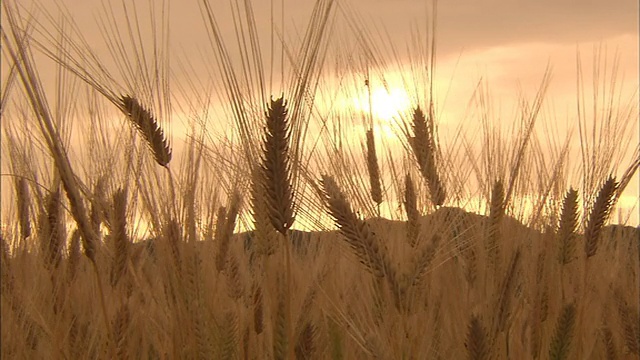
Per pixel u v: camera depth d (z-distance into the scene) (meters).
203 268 2.95
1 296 2.71
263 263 3.00
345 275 3.51
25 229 3.12
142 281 3.38
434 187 3.24
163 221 2.87
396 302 2.51
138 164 2.91
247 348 3.04
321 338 3.33
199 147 2.91
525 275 3.29
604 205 3.23
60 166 2.58
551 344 3.08
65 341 3.02
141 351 3.34
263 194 2.47
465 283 3.27
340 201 2.51
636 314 3.26
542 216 3.47
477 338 2.70
